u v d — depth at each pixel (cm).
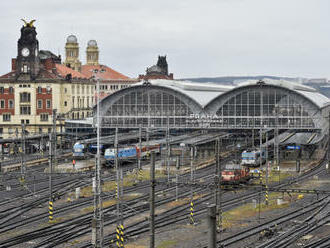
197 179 9762
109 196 8175
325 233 5841
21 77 17075
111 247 5431
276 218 6638
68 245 5559
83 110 19200
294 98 13938
